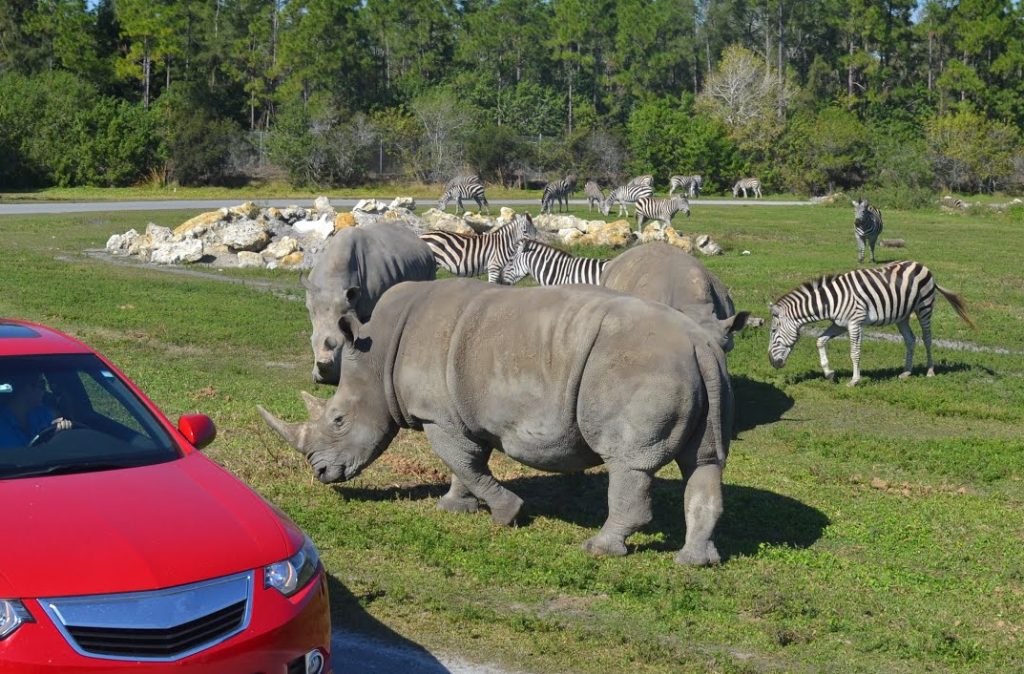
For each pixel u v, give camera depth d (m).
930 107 103.81
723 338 11.95
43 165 66.44
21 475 5.22
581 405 7.46
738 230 41.38
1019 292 25.11
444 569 7.21
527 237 20.81
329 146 70.56
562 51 109.31
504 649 6.07
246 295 21.44
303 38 85.19
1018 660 6.24
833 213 55.09
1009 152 84.12
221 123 73.31
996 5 106.00
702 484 7.56
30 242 30.95
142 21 81.19
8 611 4.24
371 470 9.71
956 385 15.14
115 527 4.75
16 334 6.30
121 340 16.06
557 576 7.13
